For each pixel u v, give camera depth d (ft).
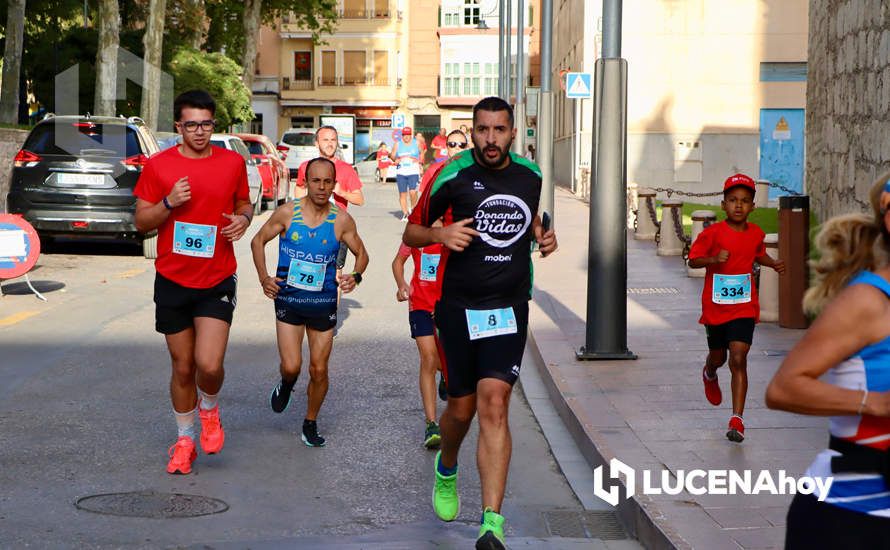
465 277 18.03
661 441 23.84
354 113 239.50
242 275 54.70
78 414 27.27
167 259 22.02
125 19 154.81
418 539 18.75
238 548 18.02
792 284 39.24
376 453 24.67
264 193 90.94
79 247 64.13
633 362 33.32
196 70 138.10
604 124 33.68
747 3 120.37
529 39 239.50
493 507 16.93
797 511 10.21
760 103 121.08
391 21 237.25
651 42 121.19
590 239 33.83
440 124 242.58
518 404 30.32
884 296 9.59
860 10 50.57
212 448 23.08
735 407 23.98
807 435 24.35
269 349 36.68
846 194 53.93
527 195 18.07
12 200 56.90
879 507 9.78
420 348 25.18
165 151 22.11
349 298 48.44
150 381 31.12
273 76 239.30
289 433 26.32
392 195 117.39
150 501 20.65
